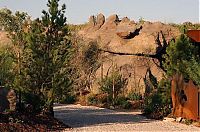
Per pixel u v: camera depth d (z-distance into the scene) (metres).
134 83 35.31
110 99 31.78
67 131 15.83
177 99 20.88
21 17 24.41
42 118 17.11
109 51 38.19
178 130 16.62
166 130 16.56
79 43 38.81
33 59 17.98
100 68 37.72
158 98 23.75
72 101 34.75
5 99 16.17
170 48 21.75
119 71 36.28
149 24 38.88
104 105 31.31
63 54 18.42
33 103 17.69
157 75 35.78
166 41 37.34
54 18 18.30
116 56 37.75
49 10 18.41
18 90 17.28
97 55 38.44
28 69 17.95
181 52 21.25
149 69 36.16
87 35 40.78
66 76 18.23
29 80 17.88
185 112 19.94
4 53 20.83
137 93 32.88
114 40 38.84
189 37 20.38
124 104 30.03
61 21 18.38
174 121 20.36
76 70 36.59
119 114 24.72
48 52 18.08
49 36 18.14
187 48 21.17
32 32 18.19
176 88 21.02
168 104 23.00
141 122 19.91
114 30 40.50
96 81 36.78
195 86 19.14
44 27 18.36
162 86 24.08
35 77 17.91
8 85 18.91
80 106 31.53
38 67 17.88
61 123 17.69
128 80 35.62
